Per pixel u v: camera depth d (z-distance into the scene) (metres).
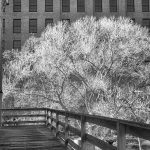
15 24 51.12
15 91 33.25
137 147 21.77
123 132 4.08
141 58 31.14
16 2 51.47
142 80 29.83
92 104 29.03
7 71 34.91
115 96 27.16
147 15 52.41
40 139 12.51
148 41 31.91
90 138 6.17
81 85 30.50
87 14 51.22
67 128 9.78
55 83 31.62
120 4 51.72
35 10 51.50
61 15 51.31
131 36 31.22
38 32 50.75
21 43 50.50
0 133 15.27
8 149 9.91
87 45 30.45
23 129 17.78
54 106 32.72
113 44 30.19
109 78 29.75
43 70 31.30
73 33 32.53
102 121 5.20
